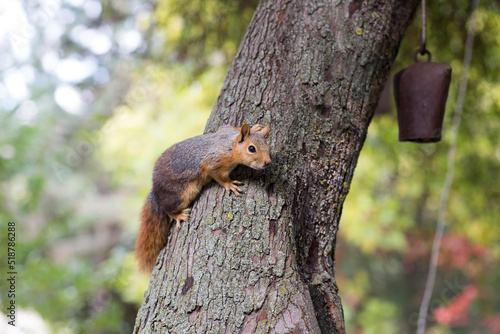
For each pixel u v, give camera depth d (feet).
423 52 21.16
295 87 17.90
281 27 18.74
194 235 16.20
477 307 59.11
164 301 15.58
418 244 67.26
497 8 35.94
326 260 18.02
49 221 69.05
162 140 49.80
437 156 46.65
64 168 57.72
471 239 57.62
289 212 16.56
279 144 17.12
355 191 53.01
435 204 59.98
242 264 15.39
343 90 18.20
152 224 17.97
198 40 38.55
